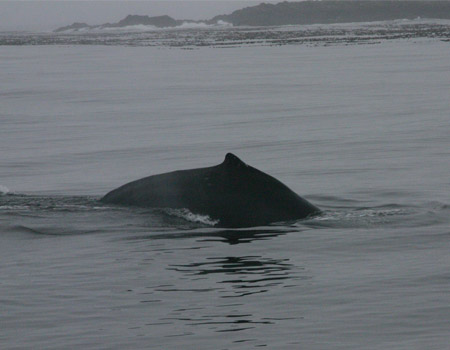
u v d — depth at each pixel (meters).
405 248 45.66
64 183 71.62
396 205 58.41
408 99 138.25
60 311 35.62
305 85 172.50
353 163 78.44
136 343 31.91
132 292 38.06
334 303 36.19
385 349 31.03
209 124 113.06
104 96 160.50
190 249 45.66
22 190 68.25
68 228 50.88
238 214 51.31
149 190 55.12
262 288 38.41
